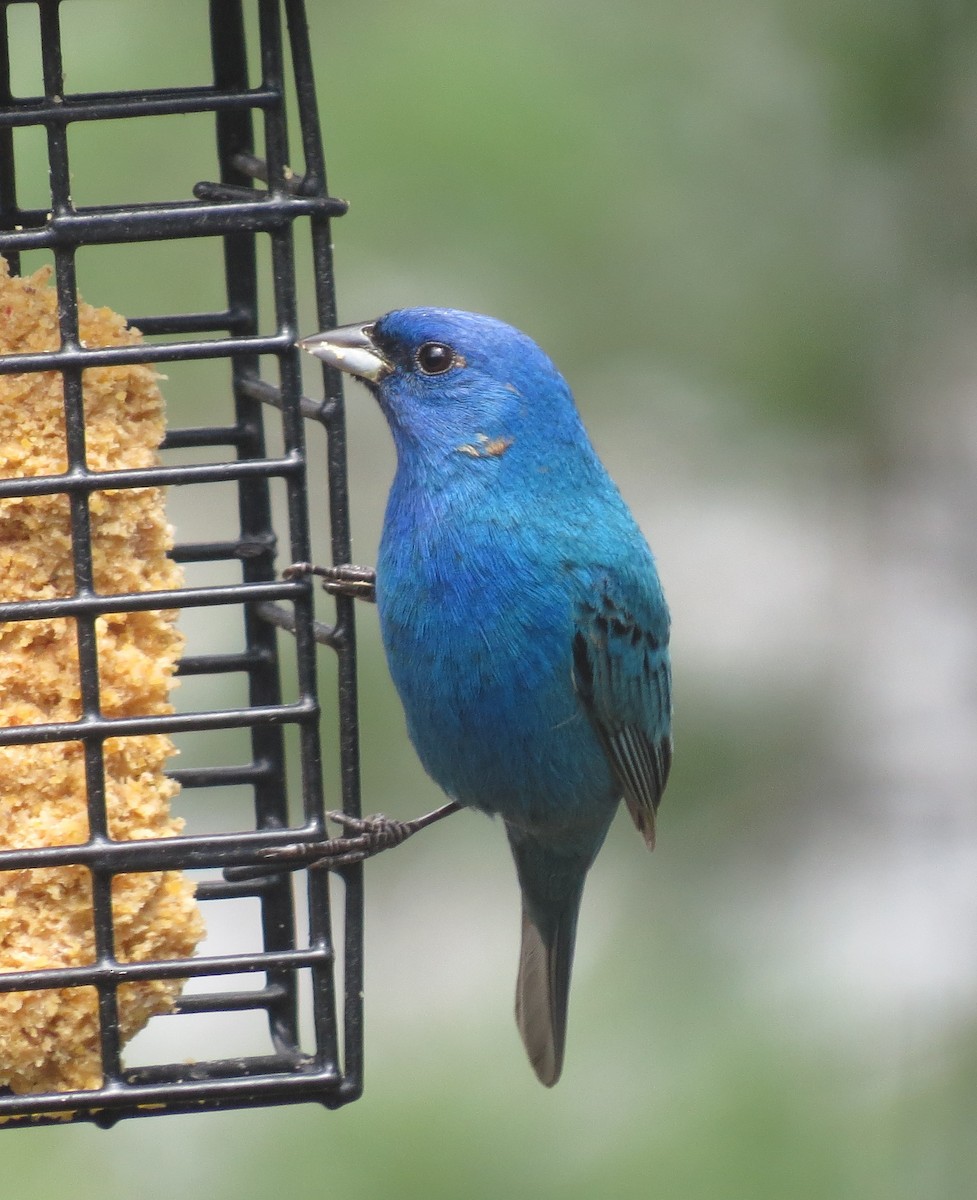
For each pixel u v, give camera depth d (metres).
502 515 9.31
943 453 11.66
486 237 10.86
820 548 12.00
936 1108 10.42
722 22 11.29
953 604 11.76
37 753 8.17
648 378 11.21
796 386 11.26
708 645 11.58
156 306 10.88
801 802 11.34
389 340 9.30
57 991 8.15
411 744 10.37
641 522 11.90
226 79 9.18
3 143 9.42
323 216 8.34
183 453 11.16
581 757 9.84
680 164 11.11
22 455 8.18
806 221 11.25
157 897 8.28
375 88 10.73
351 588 8.65
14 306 8.24
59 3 8.27
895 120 11.30
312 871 8.41
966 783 11.54
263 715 8.30
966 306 11.42
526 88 10.80
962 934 11.35
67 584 8.26
